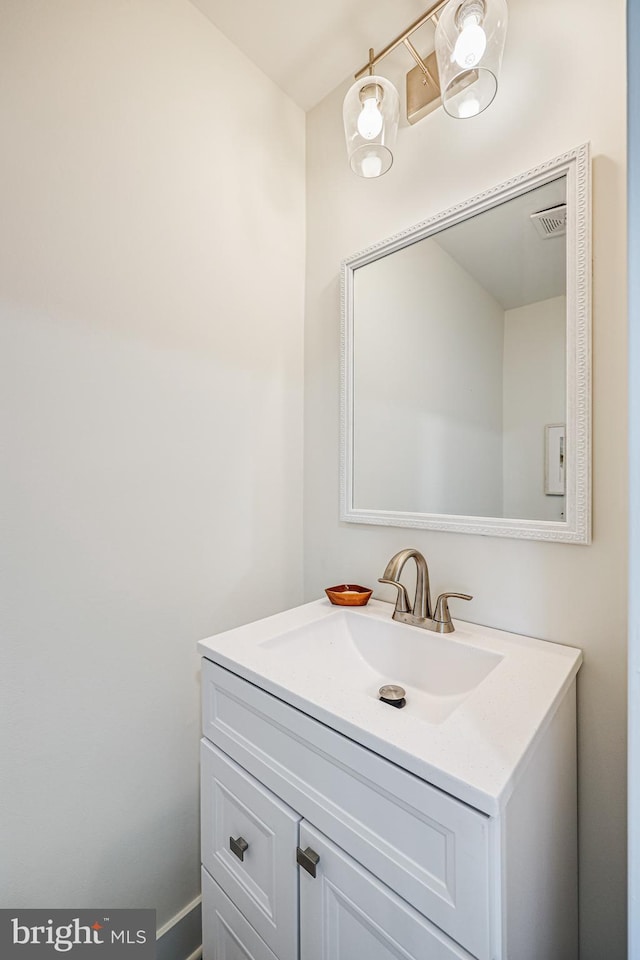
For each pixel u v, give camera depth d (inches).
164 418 40.3
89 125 34.8
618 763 30.5
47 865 32.9
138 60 38.0
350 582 49.8
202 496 43.6
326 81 50.4
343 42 45.3
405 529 44.2
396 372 45.1
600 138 31.3
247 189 47.8
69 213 33.7
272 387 50.9
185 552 42.1
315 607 44.0
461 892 19.1
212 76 44.0
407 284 44.0
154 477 39.6
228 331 46.0
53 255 32.8
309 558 54.6
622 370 30.4
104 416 36.0
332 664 38.7
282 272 52.1
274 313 51.1
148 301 38.9
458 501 39.5
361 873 22.8
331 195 51.7
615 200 30.7
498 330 36.9
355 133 38.7
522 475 35.4
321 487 53.1
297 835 26.3
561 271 33.5
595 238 31.4
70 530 34.1
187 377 42.1
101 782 35.9
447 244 40.6
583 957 31.4
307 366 54.8
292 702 26.8
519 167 35.5
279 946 27.6
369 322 47.5
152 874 39.1
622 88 30.4
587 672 31.9
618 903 30.1
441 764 19.9
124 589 37.5
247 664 30.8
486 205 37.2
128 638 37.8
